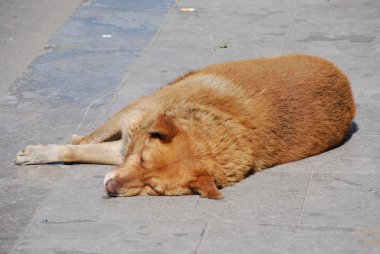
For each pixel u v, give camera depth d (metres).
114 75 12.28
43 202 8.77
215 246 7.79
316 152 9.69
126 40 13.63
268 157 9.30
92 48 13.33
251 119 9.17
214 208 8.48
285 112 9.42
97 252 7.74
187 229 8.10
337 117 9.84
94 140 9.80
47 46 13.45
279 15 14.67
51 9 15.14
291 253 7.64
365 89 11.51
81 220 8.35
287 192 8.81
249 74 9.78
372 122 10.55
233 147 8.89
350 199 8.63
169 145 8.66
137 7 15.16
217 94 9.35
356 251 7.64
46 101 11.47
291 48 13.06
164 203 8.61
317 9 14.94
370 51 12.91
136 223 8.25
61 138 10.34
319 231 8.01
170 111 9.15
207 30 14.00
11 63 12.85
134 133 9.20
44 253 7.75
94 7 15.16
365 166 9.38
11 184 9.22
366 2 15.27
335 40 13.41
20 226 8.30
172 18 14.58
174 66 12.52
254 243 7.82
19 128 10.66
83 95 11.62
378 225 8.09
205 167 8.69
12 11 15.05
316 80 9.81
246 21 14.38
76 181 9.24
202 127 8.86
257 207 8.50
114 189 8.63
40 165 9.65
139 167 8.70
